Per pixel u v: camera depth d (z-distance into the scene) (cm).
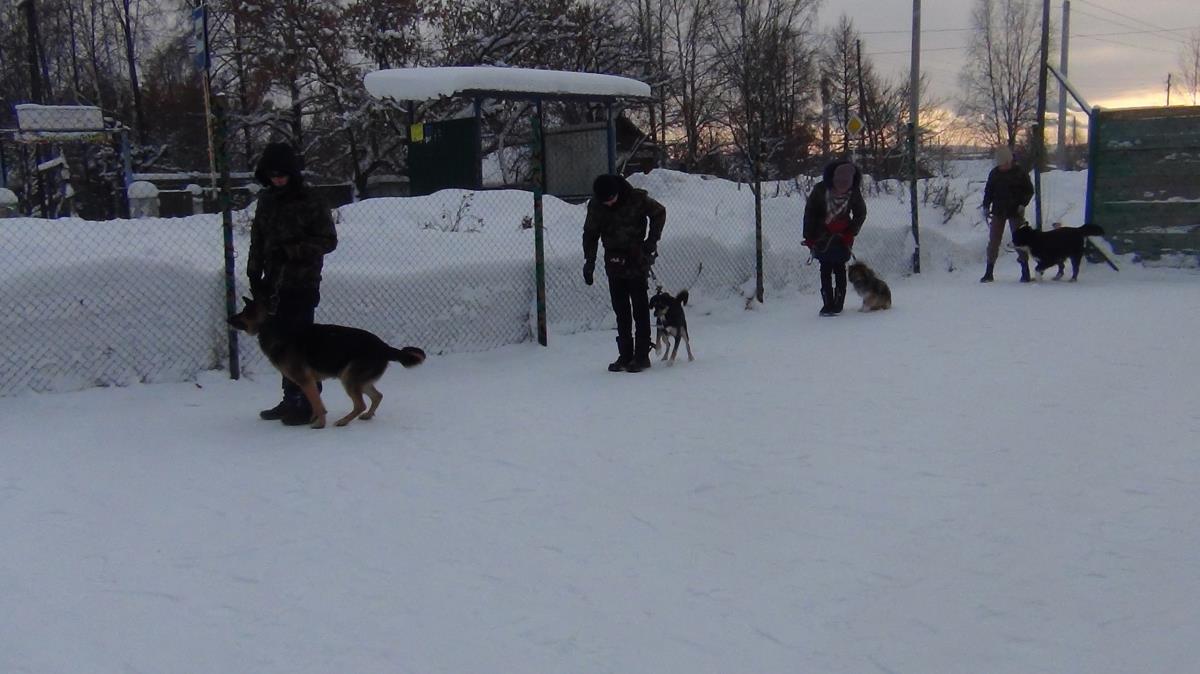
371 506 475
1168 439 542
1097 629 331
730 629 339
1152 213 1298
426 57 2288
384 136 2292
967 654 318
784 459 532
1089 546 400
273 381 764
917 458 525
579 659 320
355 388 629
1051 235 1248
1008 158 1267
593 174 1616
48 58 3225
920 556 397
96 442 592
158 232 866
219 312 762
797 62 3703
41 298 686
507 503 475
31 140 1683
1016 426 580
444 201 1134
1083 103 1349
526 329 927
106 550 422
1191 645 318
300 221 627
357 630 344
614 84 1502
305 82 2266
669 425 616
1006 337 876
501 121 2086
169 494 496
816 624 341
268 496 492
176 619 355
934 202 1673
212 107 738
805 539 418
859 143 3142
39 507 477
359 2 2203
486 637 337
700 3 3244
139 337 728
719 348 898
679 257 1071
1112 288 1188
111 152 2159
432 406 688
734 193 1543
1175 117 1266
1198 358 754
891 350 838
